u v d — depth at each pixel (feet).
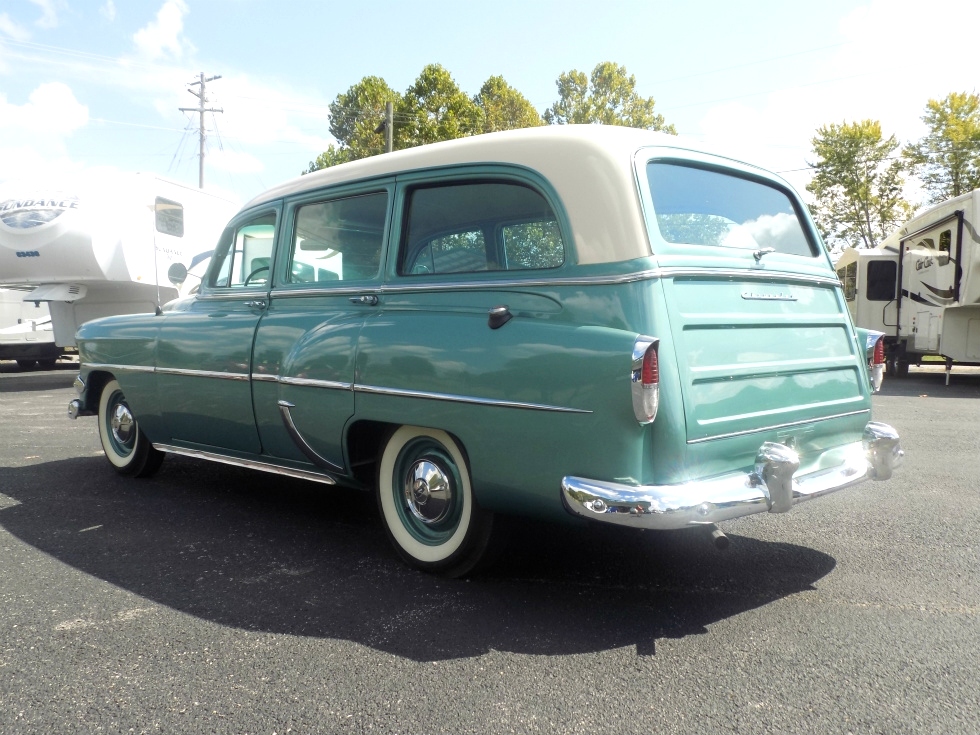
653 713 7.95
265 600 11.03
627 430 9.27
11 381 45.83
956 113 82.23
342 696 8.35
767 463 10.05
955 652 9.30
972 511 15.70
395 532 12.35
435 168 12.03
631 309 9.67
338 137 98.58
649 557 12.74
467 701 8.21
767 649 9.39
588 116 106.63
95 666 9.09
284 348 13.34
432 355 10.97
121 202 38.40
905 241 51.06
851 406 12.48
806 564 12.46
